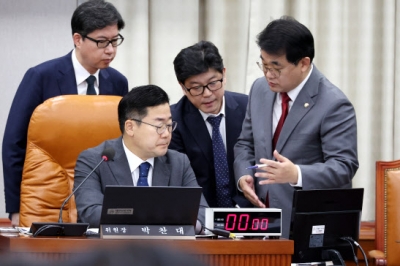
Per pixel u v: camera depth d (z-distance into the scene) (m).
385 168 7.90
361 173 10.65
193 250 5.13
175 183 6.42
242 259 5.29
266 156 7.04
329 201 5.76
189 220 5.36
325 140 6.80
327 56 10.63
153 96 6.20
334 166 6.60
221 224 5.51
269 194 7.00
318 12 10.65
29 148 6.99
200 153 7.47
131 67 10.09
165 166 6.41
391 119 10.70
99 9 7.46
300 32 6.64
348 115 6.84
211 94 7.16
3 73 10.43
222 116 7.64
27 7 10.44
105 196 5.09
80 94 7.68
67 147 6.99
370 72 10.66
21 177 7.45
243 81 10.54
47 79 7.57
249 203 7.40
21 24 10.45
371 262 9.44
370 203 10.65
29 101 7.51
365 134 10.63
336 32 10.59
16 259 1.26
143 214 5.23
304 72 6.86
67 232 5.22
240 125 7.66
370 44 10.65
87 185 6.16
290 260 5.42
